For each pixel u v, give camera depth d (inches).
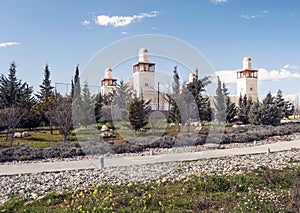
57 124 580.1
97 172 318.7
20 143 576.4
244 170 304.7
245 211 174.4
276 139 637.9
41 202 206.7
